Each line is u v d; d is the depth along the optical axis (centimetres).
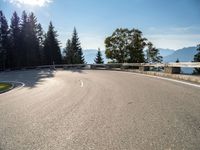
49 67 5566
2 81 2598
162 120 584
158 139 456
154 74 2067
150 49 5169
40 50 7519
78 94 1135
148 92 1051
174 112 659
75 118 652
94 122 599
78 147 440
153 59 5203
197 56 4069
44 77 2698
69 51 8875
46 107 847
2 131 571
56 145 457
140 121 586
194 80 1359
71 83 1755
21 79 2689
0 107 934
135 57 5078
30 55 6756
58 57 7700
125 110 716
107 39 5166
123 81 1619
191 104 753
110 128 541
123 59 5144
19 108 871
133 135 486
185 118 593
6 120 684
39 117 693
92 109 757
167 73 1853
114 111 711
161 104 776
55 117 679
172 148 411
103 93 1106
